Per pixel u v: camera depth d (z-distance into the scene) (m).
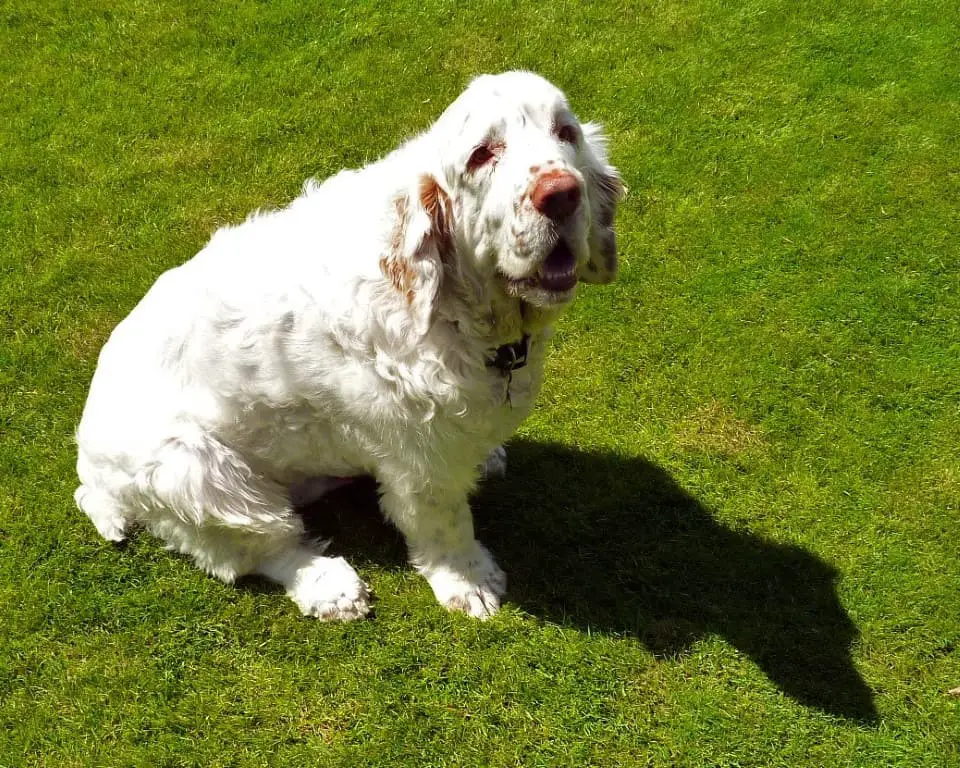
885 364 2.07
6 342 2.16
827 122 2.46
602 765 1.73
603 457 2.00
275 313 1.71
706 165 2.37
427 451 1.74
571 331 2.13
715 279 2.19
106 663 1.82
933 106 2.48
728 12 2.85
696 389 2.06
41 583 1.89
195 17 3.03
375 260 1.67
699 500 1.94
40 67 2.87
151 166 2.49
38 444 2.03
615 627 1.83
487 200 1.61
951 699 1.76
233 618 1.86
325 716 1.78
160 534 1.88
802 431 2.01
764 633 1.81
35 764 1.75
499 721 1.76
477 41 2.83
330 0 3.04
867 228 2.25
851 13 2.81
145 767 1.74
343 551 1.93
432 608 1.86
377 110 2.62
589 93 2.61
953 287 2.15
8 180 2.47
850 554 1.88
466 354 1.69
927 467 1.96
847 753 1.72
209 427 1.78
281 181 2.43
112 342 1.84
